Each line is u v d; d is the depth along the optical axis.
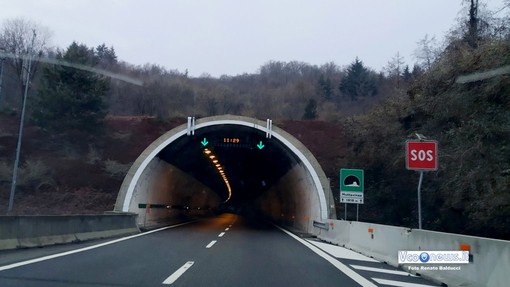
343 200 24.98
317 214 30.30
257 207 81.94
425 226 27.34
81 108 52.56
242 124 32.88
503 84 19.59
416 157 15.31
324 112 83.94
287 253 17.23
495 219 19.22
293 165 35.78
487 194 18.61
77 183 46.12
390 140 30.97
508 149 19.20
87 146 52.12
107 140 53.72
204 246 18.67
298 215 38.88
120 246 17.61
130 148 52.91
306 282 10.71
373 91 87.75
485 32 26.05
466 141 20.97
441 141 24.42
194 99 83.81
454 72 23.44
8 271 10.59
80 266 11.83
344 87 98.69
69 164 48.75
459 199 20.88
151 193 34.56
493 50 20.34
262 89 99.94
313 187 31.45
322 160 47.91
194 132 32.38
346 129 38.91
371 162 33.34
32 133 52.75
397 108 31.20
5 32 55.56
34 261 12.45
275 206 58.03
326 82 102.00
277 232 31.78
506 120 19.39
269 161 42.09
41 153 49.72
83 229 19.95
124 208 28.78
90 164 49.25
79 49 52.56
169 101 77.06
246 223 47.03
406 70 54.81
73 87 52.25
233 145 36.03
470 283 9.98
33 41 55.94
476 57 21.67
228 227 36.09
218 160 49.22
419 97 27.62
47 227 16.97
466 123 21.66
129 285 9.45
